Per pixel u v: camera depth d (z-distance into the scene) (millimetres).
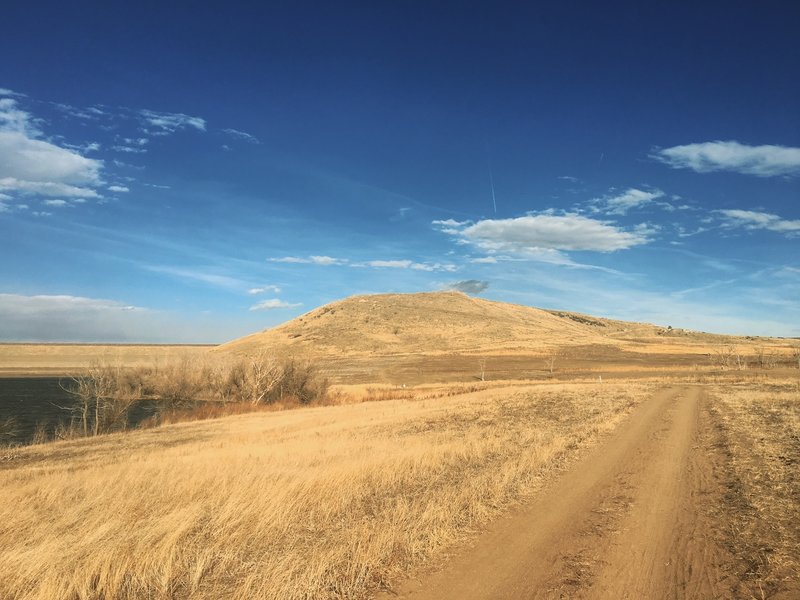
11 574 5918
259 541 7234
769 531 7543
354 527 7711
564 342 141000
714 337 181625
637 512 8867
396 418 27172
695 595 5664
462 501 9180
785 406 25781
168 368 46781
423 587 5844
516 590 5797
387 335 150500
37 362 166250
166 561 6258
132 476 11352
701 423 21438
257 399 46500
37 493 10438
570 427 20531
